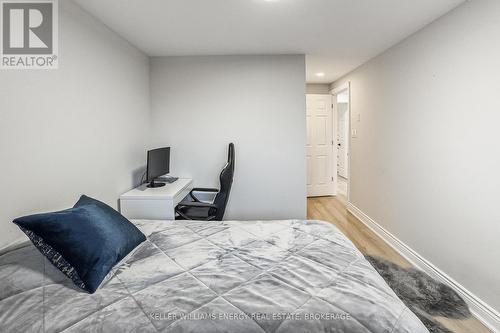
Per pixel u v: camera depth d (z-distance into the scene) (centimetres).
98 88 224
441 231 227
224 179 259
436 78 229
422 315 186
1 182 139
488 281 182
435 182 233
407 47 271
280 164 339
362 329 91
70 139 190
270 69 329
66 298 107
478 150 188
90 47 214
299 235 171
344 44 294
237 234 174
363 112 378
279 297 106
